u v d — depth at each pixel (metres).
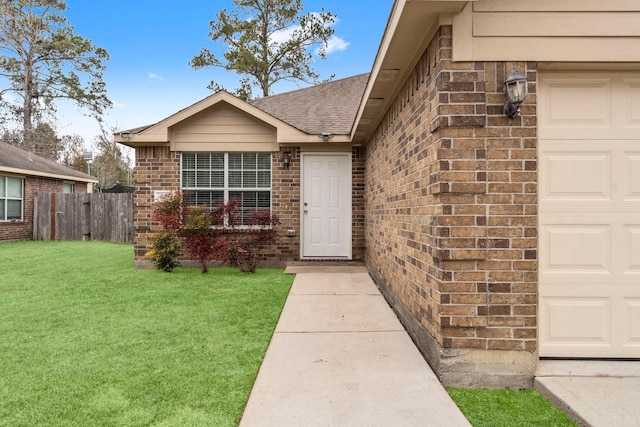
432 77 3.04
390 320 4.22
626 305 2.95
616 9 2.81
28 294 5.30
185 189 7.92
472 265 2.79
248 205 8.03
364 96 5.05
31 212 13.70
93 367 2.95
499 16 2.81
